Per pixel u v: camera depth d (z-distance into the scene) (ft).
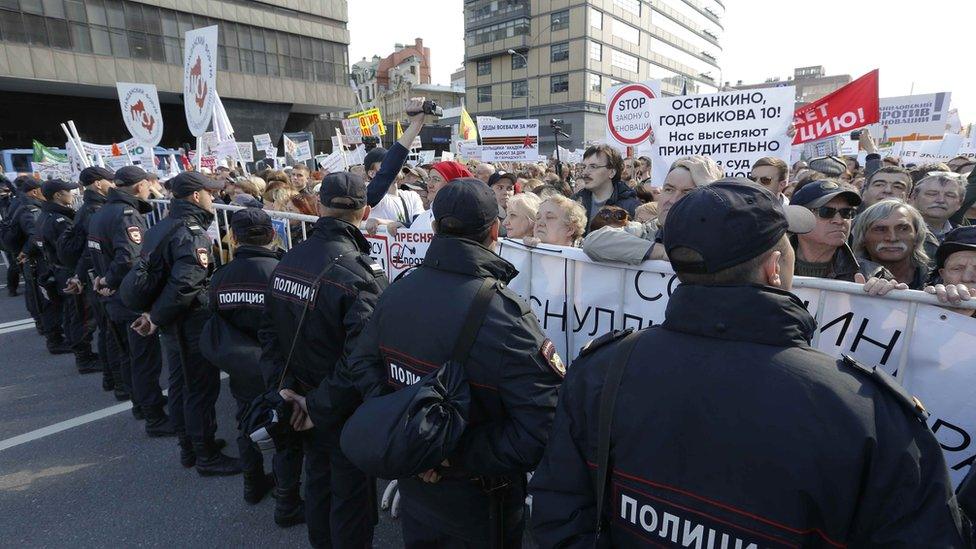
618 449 3.42
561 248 7.93
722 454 3.00
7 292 27.32
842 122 14.37
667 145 11.96
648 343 3.53
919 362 5.45
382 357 5.69
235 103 111.75
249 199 17.88
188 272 9.91
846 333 5.87
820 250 7.54
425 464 4.58
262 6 111.86
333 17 124.57
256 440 6.92
